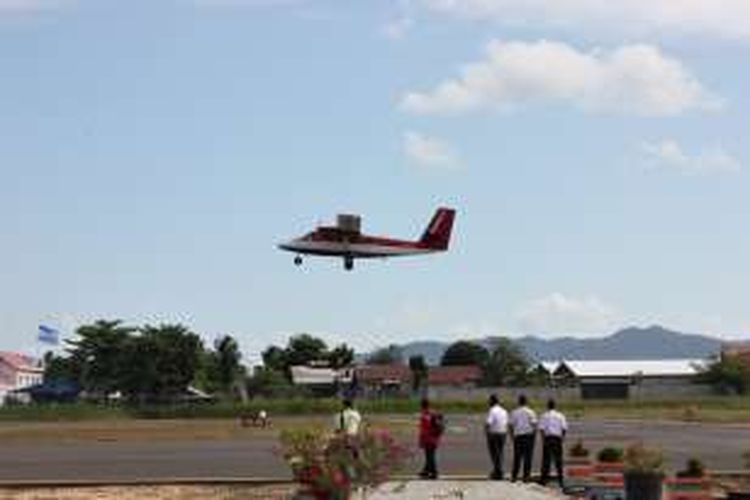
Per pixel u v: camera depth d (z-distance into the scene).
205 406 140.75
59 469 51.69
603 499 35.88
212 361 194.62
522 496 36.69
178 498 40.00
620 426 94.19
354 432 35.16
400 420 108.94
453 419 116.62
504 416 42.97
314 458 31.81
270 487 43.00
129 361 184.25
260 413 104.69
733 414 126.06
